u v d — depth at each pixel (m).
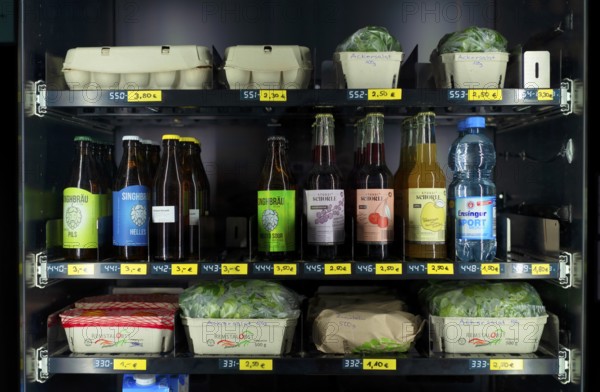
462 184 1.71
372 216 1.61
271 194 1.61
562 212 1.63
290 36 2.02
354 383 2.04
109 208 1.76
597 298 1.53
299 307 1.68
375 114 1.67
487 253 1.63
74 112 1.86
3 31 1.63
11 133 1.69
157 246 1.61
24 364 1.53
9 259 1.69
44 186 1.67
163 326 1.60
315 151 1.68
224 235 2.00
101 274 1.55
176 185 1.64
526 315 1.58
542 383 1.76
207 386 2.03
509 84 1.71
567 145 1.61
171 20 2.02
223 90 1.56
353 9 2.02
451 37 1.66
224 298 1.60
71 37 1.80
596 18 1.56
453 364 1.54
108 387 2.05
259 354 1.59
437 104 1.55
